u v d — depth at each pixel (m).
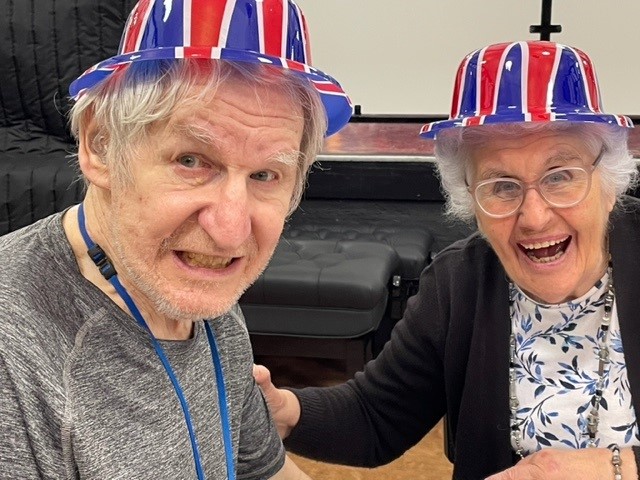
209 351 0.59
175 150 0.46
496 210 0.72
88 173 0.50
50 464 0.46
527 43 0.71
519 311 0.81
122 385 0.50
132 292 0.52
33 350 0.46
